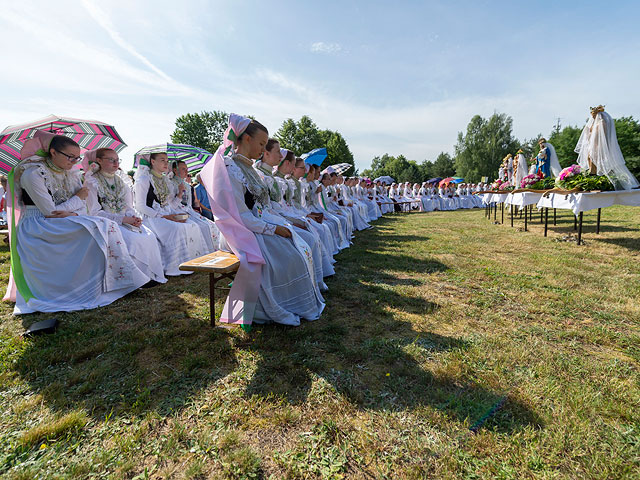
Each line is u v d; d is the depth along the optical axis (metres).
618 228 8.14
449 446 1.55
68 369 2.27
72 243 3.53
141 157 5.18
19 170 3.42
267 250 2.97
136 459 1.50
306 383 2.09
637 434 1.59
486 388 1.97
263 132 3.06
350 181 12.89
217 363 2.34
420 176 86.06
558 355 2.34
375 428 1.68
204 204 8.07
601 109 6.67
